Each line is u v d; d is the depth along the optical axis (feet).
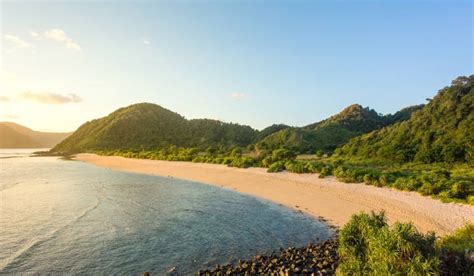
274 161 197.06
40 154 652.48
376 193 108.27
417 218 80.18
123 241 74.90
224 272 54.70
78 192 148.87
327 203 107.04
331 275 48.75
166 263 61.62
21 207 114.21
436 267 33.30
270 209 106.93
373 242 38.58
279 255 63.26
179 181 186.60
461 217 75.97
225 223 90.33
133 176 218.79
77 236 78.79
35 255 65.98
